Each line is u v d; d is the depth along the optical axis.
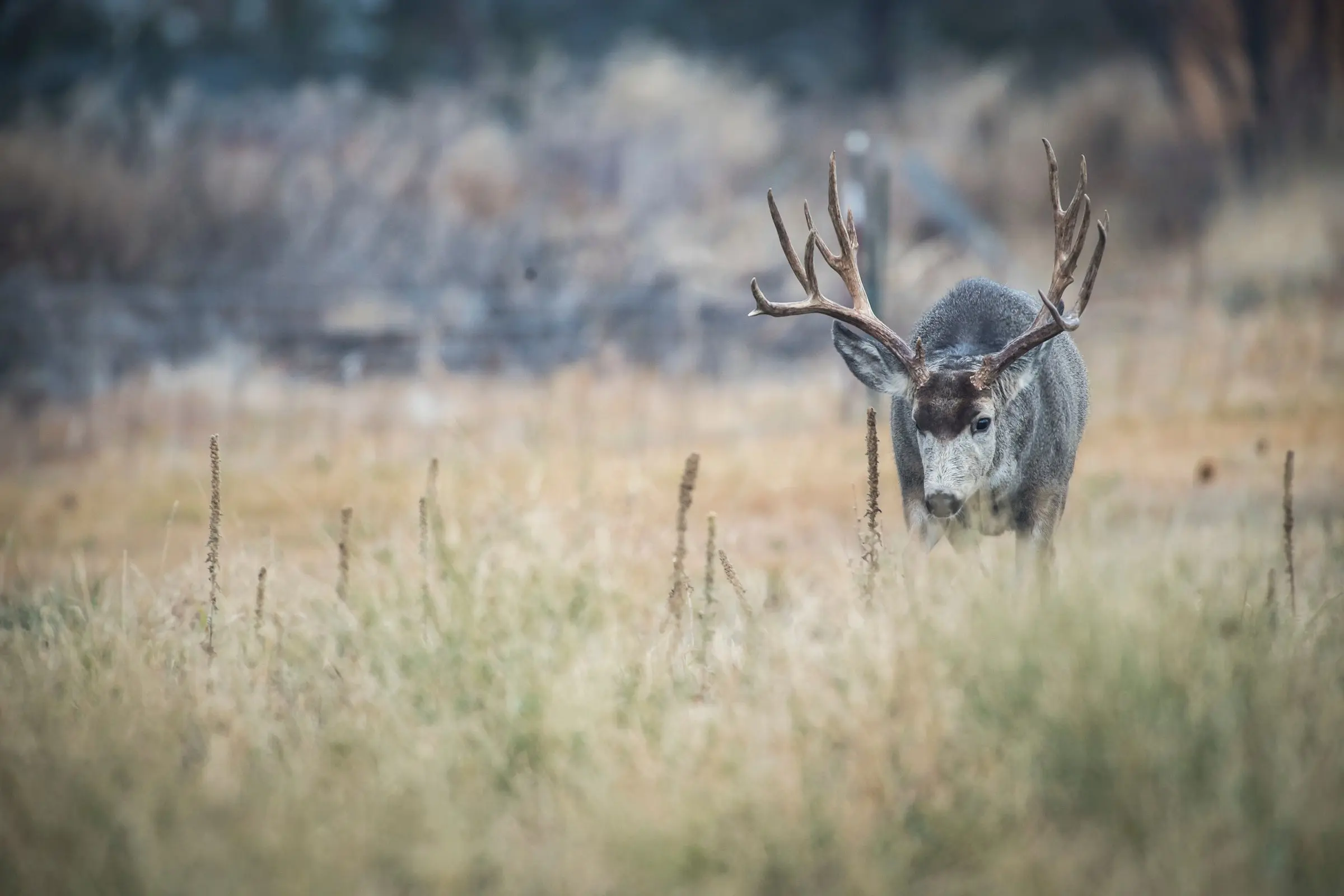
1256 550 26.75
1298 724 17.14
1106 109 100.50
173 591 25.62
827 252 27.08
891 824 16.33
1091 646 17.64
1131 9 111.75
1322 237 74.88
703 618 22.12
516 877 15.88
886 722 17.70
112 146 84.12
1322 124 93.81
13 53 102.06
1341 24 94.19
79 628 24.00
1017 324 28.22
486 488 29.72
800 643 20.58
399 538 26.59
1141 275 77.50
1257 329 60.31
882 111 109.25
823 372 64.94
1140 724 16.66
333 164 87.19
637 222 85.00
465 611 21.33
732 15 134.75
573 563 23.81
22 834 16.75
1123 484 40.50
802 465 44.31
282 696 20.89
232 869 15.55
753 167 94.31
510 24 125.81
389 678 20.25
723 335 70.44
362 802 16.98
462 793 17.38
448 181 86.81
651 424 54.09
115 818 16.42
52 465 53.19
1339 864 15.19
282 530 37.69
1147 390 54.50
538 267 78.94
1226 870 14.91
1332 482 39.97
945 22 127.19
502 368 67.31
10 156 79.06
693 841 15.95
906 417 26.91
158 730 19.12
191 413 59.34
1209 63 97.81
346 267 79.12
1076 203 26.48
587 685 19.25
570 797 17.27
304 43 117.06
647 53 109.56
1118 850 15.70
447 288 76.31
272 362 66.50
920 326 29.47
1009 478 26.44
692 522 36.09
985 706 17.45
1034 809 16.33
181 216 80.00
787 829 16.05
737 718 18.39
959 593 19.84
